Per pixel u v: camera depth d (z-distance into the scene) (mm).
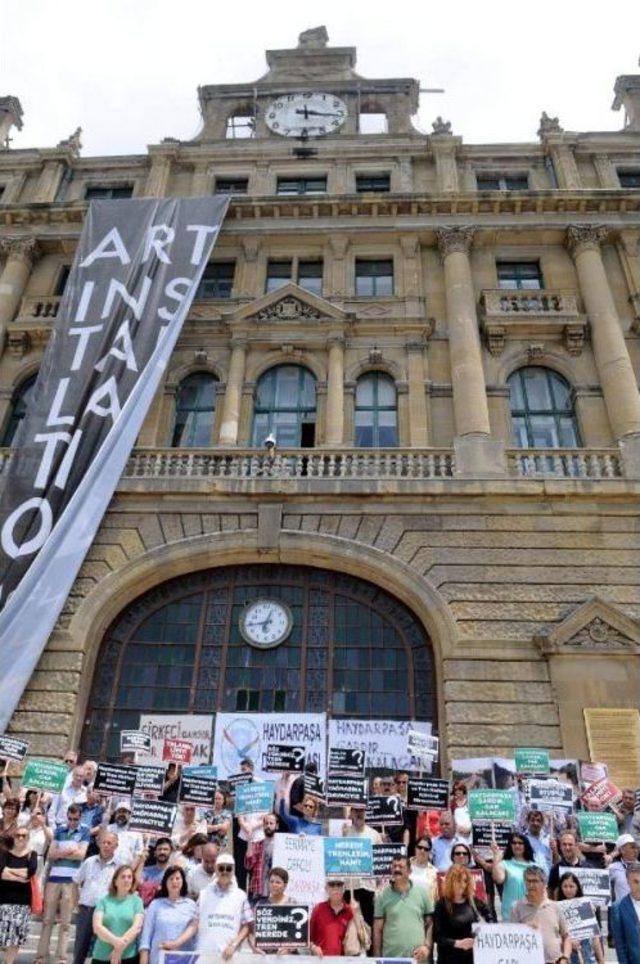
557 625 15367
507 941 6961
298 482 17297
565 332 21000
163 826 8922
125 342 18906
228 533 16891
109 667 16250
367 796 9953
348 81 28469
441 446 19188
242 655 16328
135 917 7566
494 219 23297
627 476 17203
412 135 26250
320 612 16766
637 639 15203
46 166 25953
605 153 25312
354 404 20297
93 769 11812
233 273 23391
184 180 25891
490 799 9469
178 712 15672
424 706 15602
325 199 23516
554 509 16953
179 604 17031
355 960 6820
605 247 23016
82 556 15891
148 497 17422
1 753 11664
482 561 16422
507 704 14766
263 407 20500
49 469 16828
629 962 7602
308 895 7875
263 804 9414
